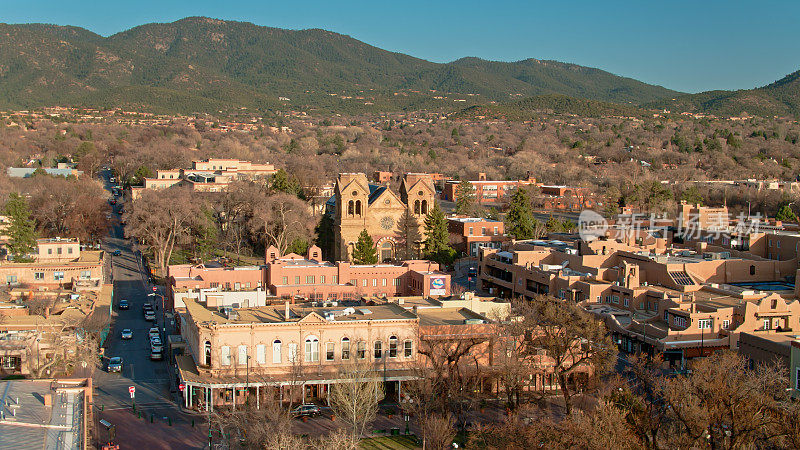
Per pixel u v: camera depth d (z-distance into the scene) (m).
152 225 187.25
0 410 62.72
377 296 140.75
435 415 90.25
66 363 108.19
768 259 162.25
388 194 192.38
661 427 79.06
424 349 100.38
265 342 96.06
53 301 131.38
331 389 95.75
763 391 77.94
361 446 84.75
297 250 189.12
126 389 103.00
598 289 137.75
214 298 107.38
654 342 116.94
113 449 79.88
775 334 107.19
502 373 93.88
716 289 135.25
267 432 77.62
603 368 95.75
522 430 78.38
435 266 152.25
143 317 145.75
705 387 73.56
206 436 87.00
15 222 167.25
